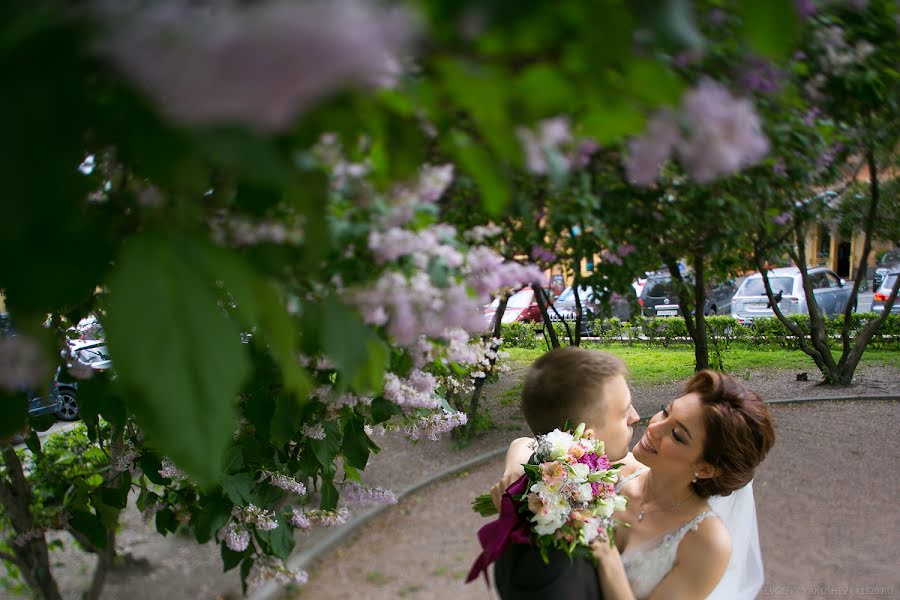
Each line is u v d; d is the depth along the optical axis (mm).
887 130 3369
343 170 836
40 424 2156
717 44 967
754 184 2758
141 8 299
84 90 406
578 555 1500
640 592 1633
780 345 12422
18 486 3148
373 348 824
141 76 291
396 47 287
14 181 392
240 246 762
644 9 449
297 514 2939
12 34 366
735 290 15234
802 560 4230
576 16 450
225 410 416
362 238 1062
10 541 3197
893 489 5328
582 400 1645
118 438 2746
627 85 490
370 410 2465
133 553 4473
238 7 279
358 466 2598
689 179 2398
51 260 473
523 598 1463
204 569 4273
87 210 563
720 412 1558
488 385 9773
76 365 1772
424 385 1883
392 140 631
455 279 1312
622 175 2084
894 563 4133
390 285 1072
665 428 1649
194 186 480
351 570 4344
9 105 386
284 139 512
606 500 1491
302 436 2615
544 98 490
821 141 2646
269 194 700
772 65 1073
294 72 252
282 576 2850
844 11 2127
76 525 3062
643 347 13172
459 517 5164
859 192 7031
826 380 9039
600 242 3082
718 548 1585
